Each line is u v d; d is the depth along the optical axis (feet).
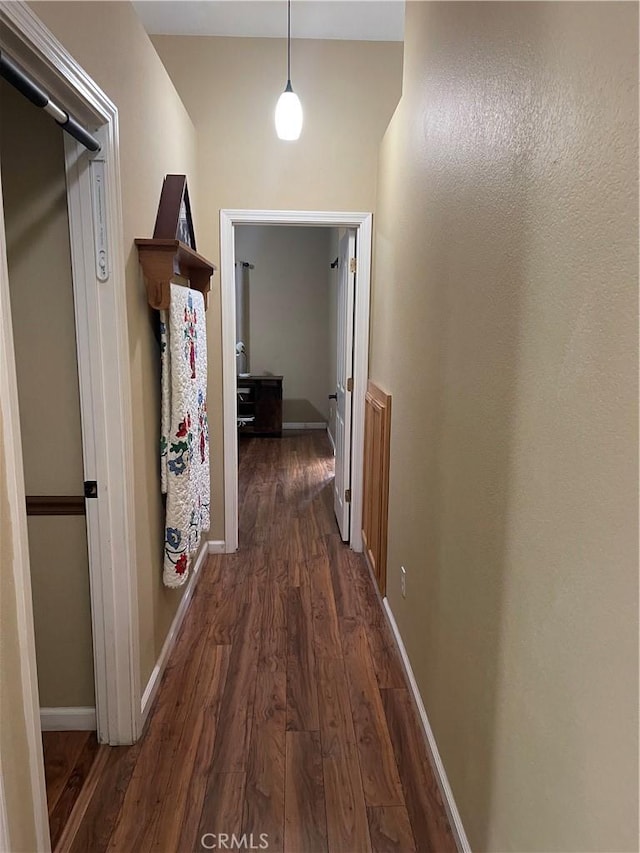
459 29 5.11
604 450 2.65
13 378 3.54
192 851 5.05
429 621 6.18
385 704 7.01
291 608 9.42
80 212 5.40
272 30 9.98
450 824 5.24
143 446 6.61
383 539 9.16
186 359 7.50
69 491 6.03
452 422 5.27
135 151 6.24
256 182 10.52
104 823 5.31
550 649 3.23
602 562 2.68
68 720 6.47
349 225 10.79
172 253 6.31
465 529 4.86
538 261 3.39
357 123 10.46
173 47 10.18
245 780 5.82
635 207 2.39
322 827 5.28
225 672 7.66
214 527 11.62
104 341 5.63
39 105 3.88
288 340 25.09
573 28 2.94
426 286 6.38
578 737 2.90
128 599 6.11
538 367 3.39
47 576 6.22
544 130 3.30
